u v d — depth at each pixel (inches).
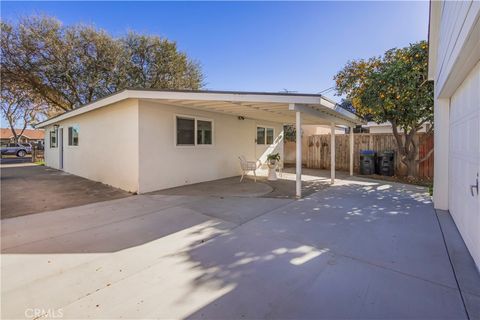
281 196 237.5
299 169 229.1
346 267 103.3
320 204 206.8
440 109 187.6
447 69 133.7
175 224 158.1
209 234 141.4
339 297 83.3
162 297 84.2
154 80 689.6
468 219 121.3
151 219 168.2
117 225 156.2
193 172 308.0
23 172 426.0
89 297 84.2
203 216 174.7
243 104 243.4
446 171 186.4
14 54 537.0
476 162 110.8
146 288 89.4
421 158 338.6
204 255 115.3
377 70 304.0
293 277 96.1
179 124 287.6
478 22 76.4
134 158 252.8
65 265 105.7
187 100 230.8
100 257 113.1
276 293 86.0
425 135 335.0
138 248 122.8
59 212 184.7
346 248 121.9
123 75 649.0
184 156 295.4
